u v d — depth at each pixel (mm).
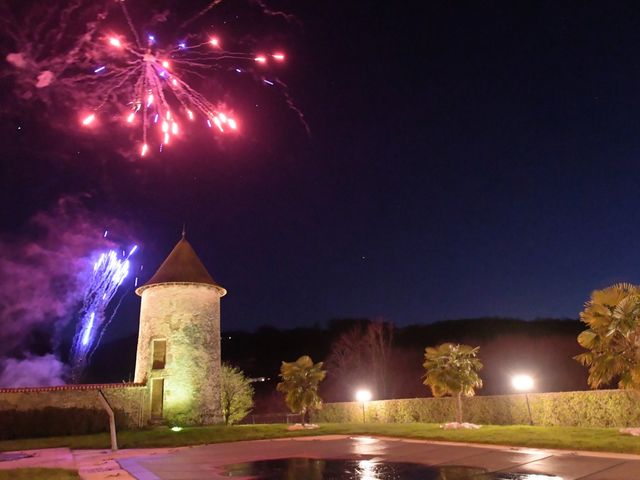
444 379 22078
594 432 16891
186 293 31562
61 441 22609
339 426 25344
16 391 25141
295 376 25750
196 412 29719
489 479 10438
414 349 56281
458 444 16766
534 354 49344
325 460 14344
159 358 31422
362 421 34594
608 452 13445
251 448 18469
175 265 32375
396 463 13164
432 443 17438
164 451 18734
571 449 14266
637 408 20406
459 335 57719
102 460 16359
